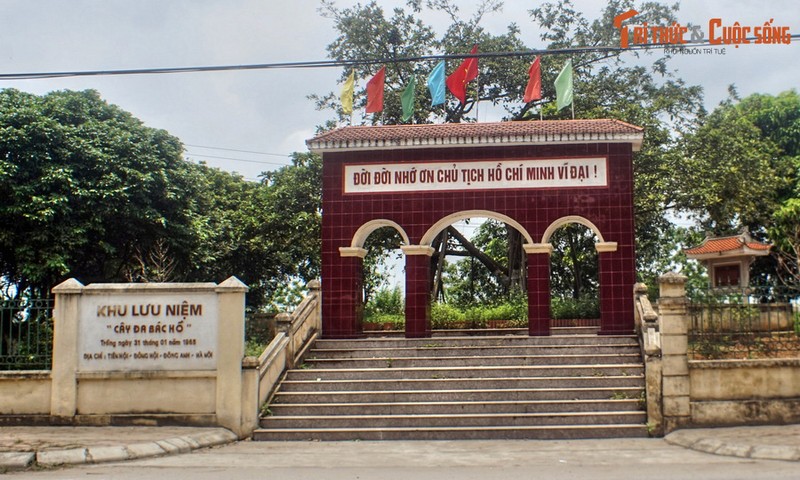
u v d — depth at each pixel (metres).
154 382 15.73
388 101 30.70
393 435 15.30
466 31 31.62
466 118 31.73
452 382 16.91
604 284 19.88
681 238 33.88
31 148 22.05
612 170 20.20
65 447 13.04
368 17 31.39
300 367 18.27
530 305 20.08
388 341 19.55
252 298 33.41
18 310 16.55
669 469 11.61
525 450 13.81
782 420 15.11
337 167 21.08
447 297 35.06
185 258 25.62
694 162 26.97
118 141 23.62
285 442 15.12
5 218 21.56
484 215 20.56
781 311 16.41
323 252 20.89
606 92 30.88
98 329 15.89
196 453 13.74
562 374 17.11
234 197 34.59
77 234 22.03
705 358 16.00
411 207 20.70
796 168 32.06
